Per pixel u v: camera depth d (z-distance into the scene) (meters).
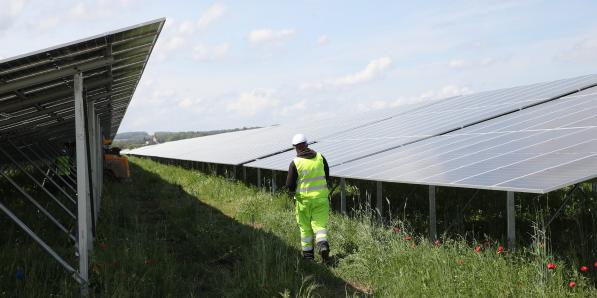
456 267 5.98
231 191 15.09
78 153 6.11
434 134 11.08
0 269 6.28
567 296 5.00
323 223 7.35
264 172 19.73
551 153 6.56
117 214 11.48
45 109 9.34
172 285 6.09
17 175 20.84
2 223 9.30
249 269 6.66
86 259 6.02
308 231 7.46
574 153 6.23
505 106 12.90
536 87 15.37
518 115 10.84
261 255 7.00
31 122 10.98
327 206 7.46
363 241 7.48
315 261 7.34
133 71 10.38
